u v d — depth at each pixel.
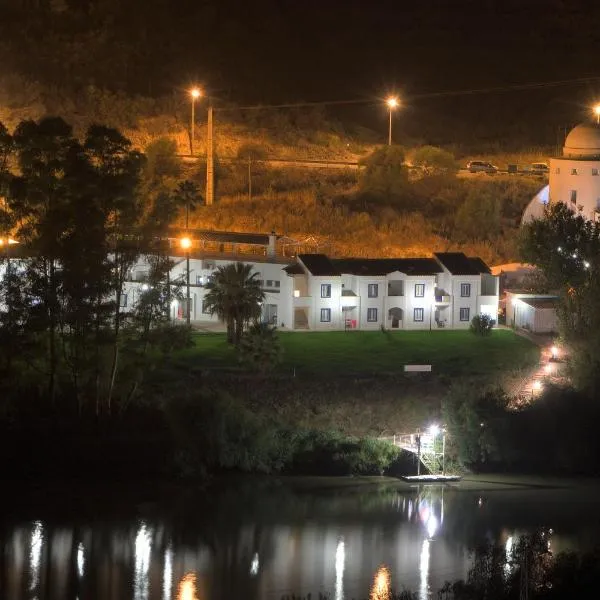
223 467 171.38
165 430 175.62
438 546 145.75
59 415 177.88
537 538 138.38
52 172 174.50
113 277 175.00
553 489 168.38
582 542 146.75
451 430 176.75
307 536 148.50
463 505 160.62
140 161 176.12
